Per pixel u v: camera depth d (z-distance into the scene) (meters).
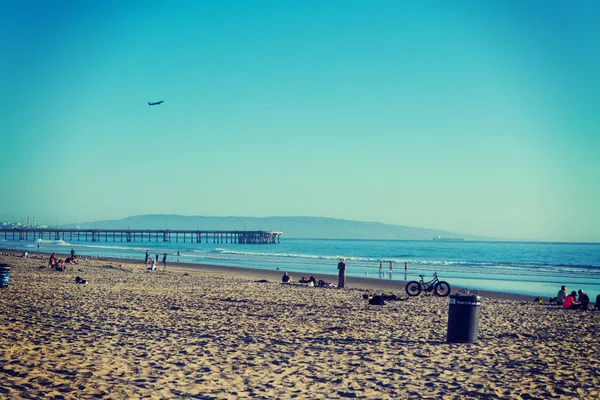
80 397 7.89
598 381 10.10
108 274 40.06
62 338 12.63
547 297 39.50
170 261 81.12
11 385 8.25
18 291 23.98
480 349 13.08
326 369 10.48
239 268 65.06
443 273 66.25
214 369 10.13
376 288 42.34
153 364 10.35
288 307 21.34
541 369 11.02
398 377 9.99
